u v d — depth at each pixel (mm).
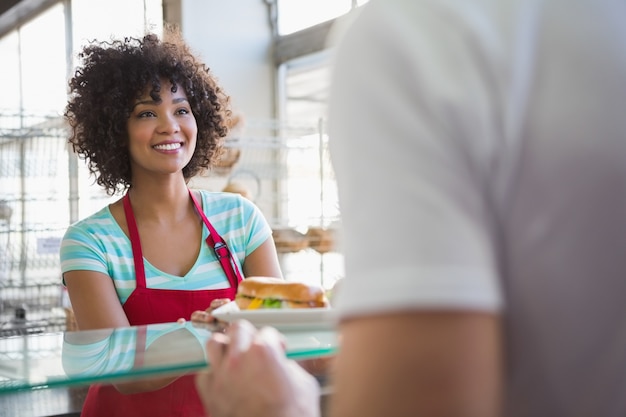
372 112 348
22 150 3840
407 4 366
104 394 1011
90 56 1814
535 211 354
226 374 475
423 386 321
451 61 346
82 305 1595
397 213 330
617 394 376
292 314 993
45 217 4125
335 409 350
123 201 1727
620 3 397
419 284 321
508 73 349
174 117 1739
